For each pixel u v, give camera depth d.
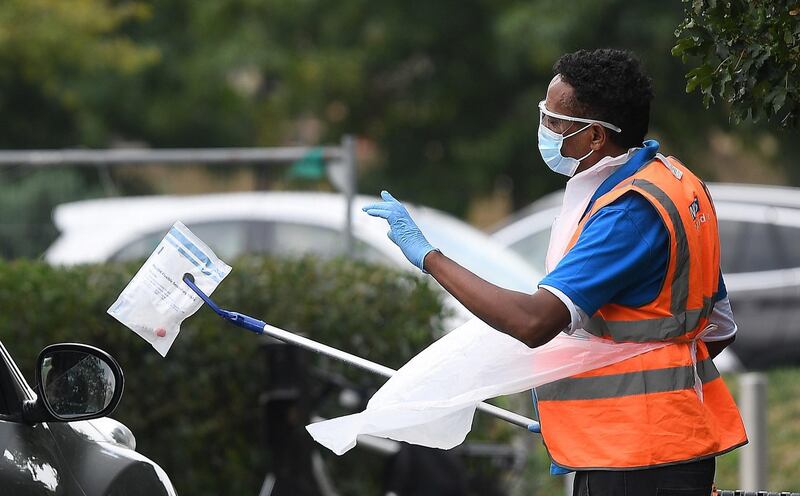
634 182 9.31
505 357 9.78
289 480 16.50
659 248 9.20
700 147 53.19
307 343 10.19
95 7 53.88
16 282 18.44
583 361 9.42
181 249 10.04
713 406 9.62
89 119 57.91
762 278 30.08
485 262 26.22
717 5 9.96
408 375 9.99
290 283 19.39
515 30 48.81
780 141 53.38
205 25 57.97
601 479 9.26
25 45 51.88
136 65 54.16
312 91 56.88
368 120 57.53
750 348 29.92
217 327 18.91
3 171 26.19
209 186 48.28
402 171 56.62
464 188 54.91
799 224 30.22
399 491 17.41
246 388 19.00
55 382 9.44
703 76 10.20
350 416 9.98
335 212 28.08
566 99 9.59
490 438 20.11
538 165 53.00
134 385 18.59
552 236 9.78
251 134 61.50
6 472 8.66
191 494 18.94
